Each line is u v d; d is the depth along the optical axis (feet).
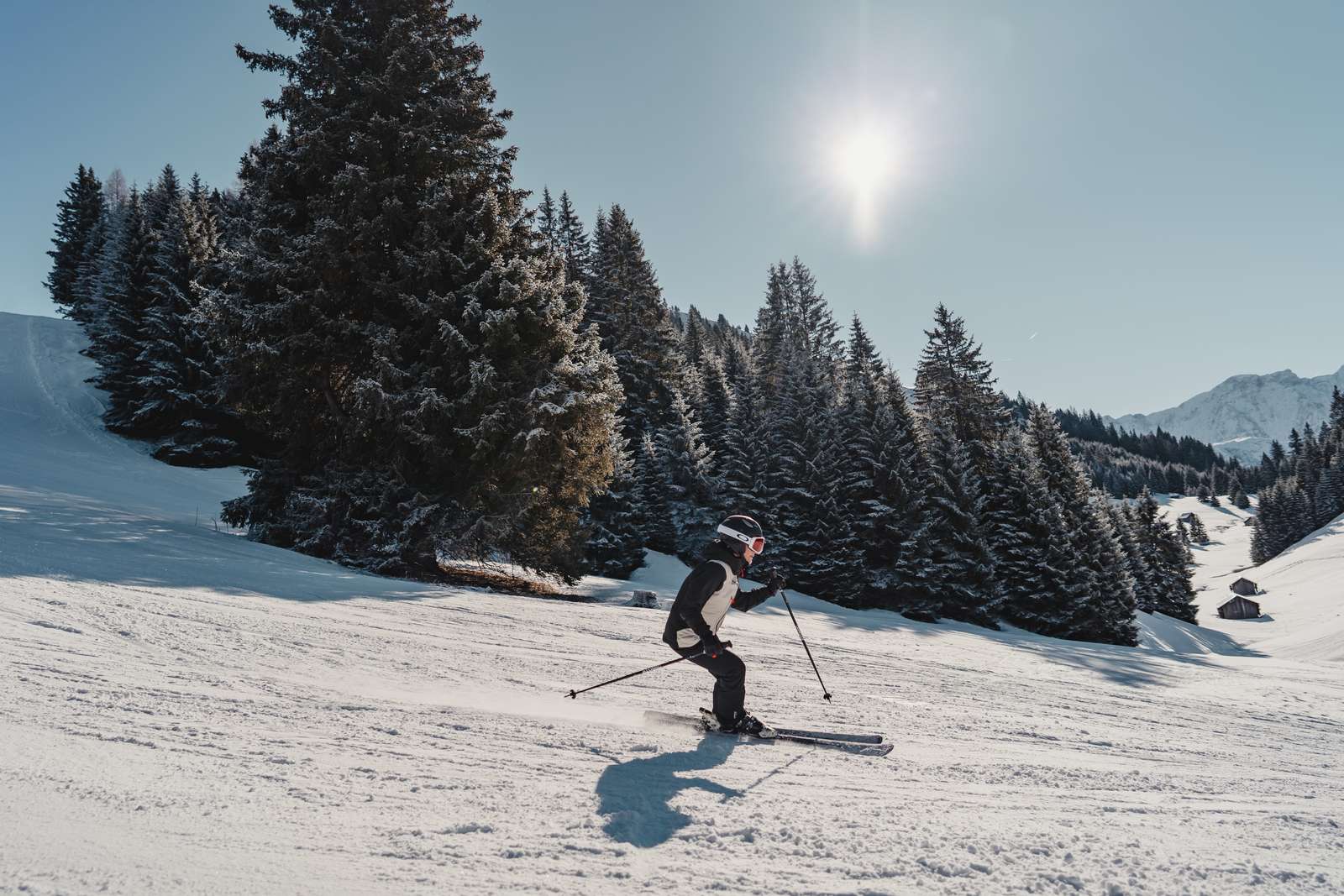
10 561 25.23
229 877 6.29
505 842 7.73
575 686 19.03
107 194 270.87
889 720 19.15
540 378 54.75
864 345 206.59
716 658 14.97
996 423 149.69
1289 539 374.63
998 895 7.11
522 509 54.70
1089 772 14.33
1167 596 203.00
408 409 51.75
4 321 174.29
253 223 58.95
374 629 24.80
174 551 38.01
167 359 111.55
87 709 11.36
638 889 6.73
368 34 60.39
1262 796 13.48
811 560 115.34
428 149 55.62
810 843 8.34
